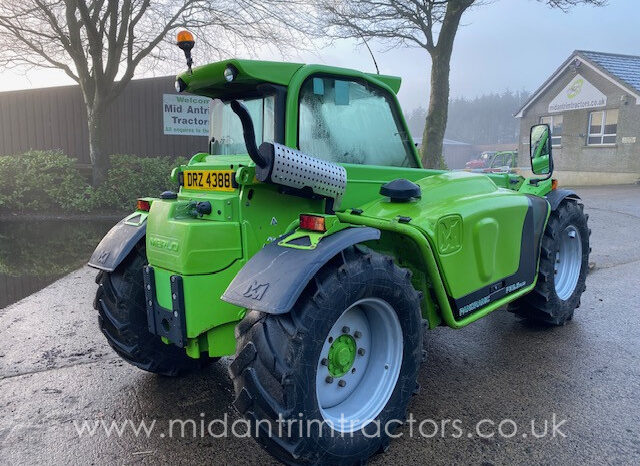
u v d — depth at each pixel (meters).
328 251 2.31
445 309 3.02
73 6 12.12
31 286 6.26
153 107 14.62
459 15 12.43
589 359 3.73
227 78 2.71
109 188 12.85
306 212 2.88
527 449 2.65
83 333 4.38
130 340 3.27
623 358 3.73
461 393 3.26
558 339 4.12
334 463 2.36
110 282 3.26
